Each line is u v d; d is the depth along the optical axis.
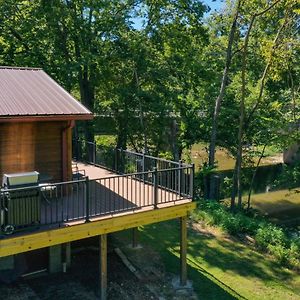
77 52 20.58
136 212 9.33
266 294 10.64
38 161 10.09
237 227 14.78
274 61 17.45
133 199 10.23
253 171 21.89
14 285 10.12
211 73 22.02
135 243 12.83
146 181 11.98
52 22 18.86
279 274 11.90
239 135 18.48
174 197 10.51
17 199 7.82
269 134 19.66
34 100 9.91
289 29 17.23
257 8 17.41
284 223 19.09
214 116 19.69
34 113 9.02
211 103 21.61
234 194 18.89
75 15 19.45
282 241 13.81
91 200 10.09
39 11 18.72
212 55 23.11
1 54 19.94
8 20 19.42
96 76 20.80
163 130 22.47
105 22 20.23
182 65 21.56
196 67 21.56
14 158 9.66
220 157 29.03
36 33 19.27
